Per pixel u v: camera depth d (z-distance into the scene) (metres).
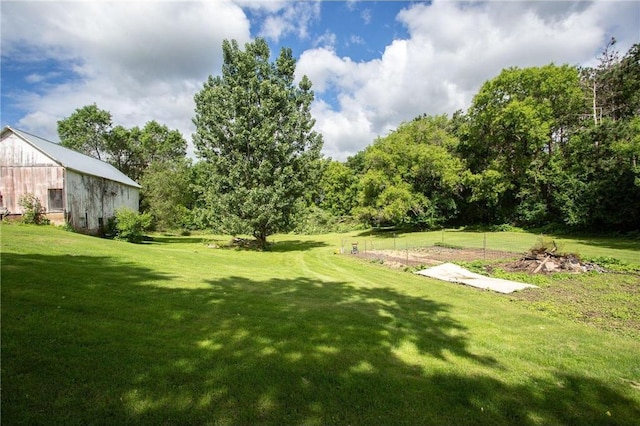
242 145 21.83
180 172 38.00
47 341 3.75
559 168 28.42
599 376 4.28
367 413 3.12
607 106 29.14
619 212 23.48
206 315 5.42
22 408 2.65
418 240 26.95
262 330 4.97
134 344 3.98
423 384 3.77
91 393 2.95
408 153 33.56
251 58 22.47
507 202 34.41
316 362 4.05
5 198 19.97
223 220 21.72
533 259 13.78
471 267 13.66
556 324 6.54
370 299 8.22
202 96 23.39
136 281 7.25
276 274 11.77
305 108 23.67
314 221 45.03
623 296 8.91
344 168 54.91
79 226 21.53
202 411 2.89
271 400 3.17
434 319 6.57
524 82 30.45
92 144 46.00
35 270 6.81
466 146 36.03
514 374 4.21
